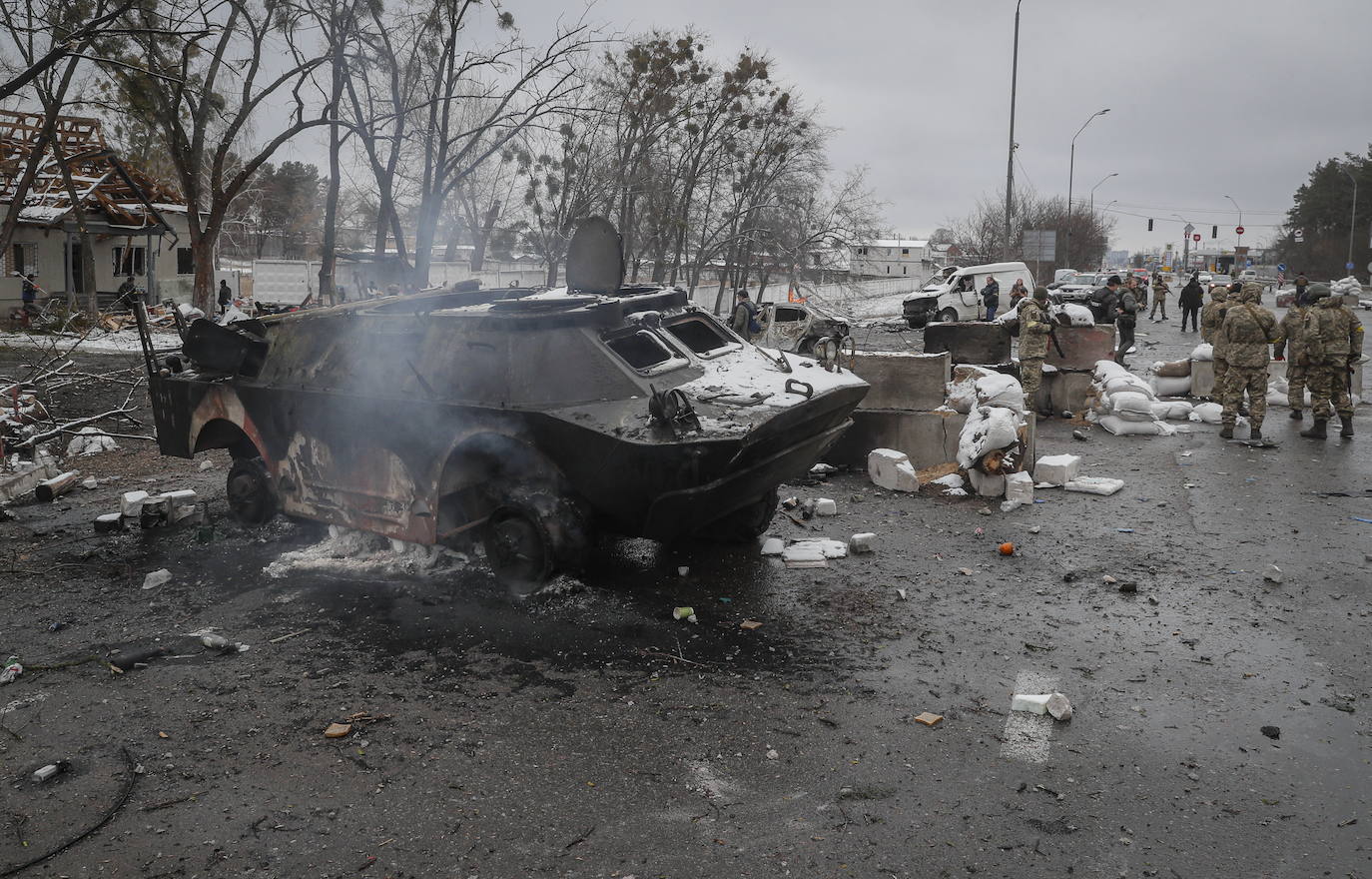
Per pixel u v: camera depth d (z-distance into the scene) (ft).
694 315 25.52
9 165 91.40
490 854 11.92
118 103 74.38
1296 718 15.23
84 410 47.11
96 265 104.58
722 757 14.23
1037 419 46.24
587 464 20.04
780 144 106.11
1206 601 20.72
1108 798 12.96
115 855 12.09
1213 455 36.37
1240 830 12.16
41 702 16.49
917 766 13.89
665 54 92.63
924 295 106.42
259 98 77.66
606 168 91.40
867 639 18.80
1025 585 21.99
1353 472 32.83
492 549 21.75
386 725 15.42
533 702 16.15
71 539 26.50
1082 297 104.17
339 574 23.09
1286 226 319.27
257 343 25.75
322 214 219.82
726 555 24.45
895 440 34.22
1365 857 11.55
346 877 11.54
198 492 32.07
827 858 11.71
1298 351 39.99
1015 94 115.65
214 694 16.67
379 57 74.23
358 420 22.95
